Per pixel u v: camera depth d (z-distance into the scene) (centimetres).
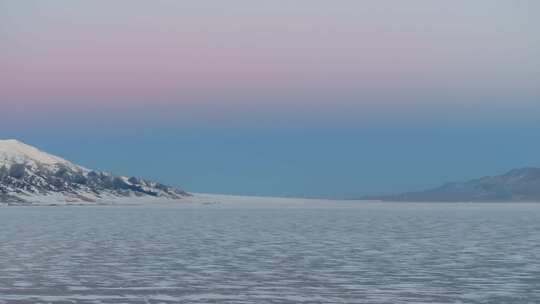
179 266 8625
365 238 13638
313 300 6284
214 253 10294
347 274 7888
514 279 7512
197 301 6231
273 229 17150
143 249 10944
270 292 6688
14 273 7919
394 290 6806
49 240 12900
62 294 6550
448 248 11188
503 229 17200
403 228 17725
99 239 13212
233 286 7025
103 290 6775
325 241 12775
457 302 6216
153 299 6319
